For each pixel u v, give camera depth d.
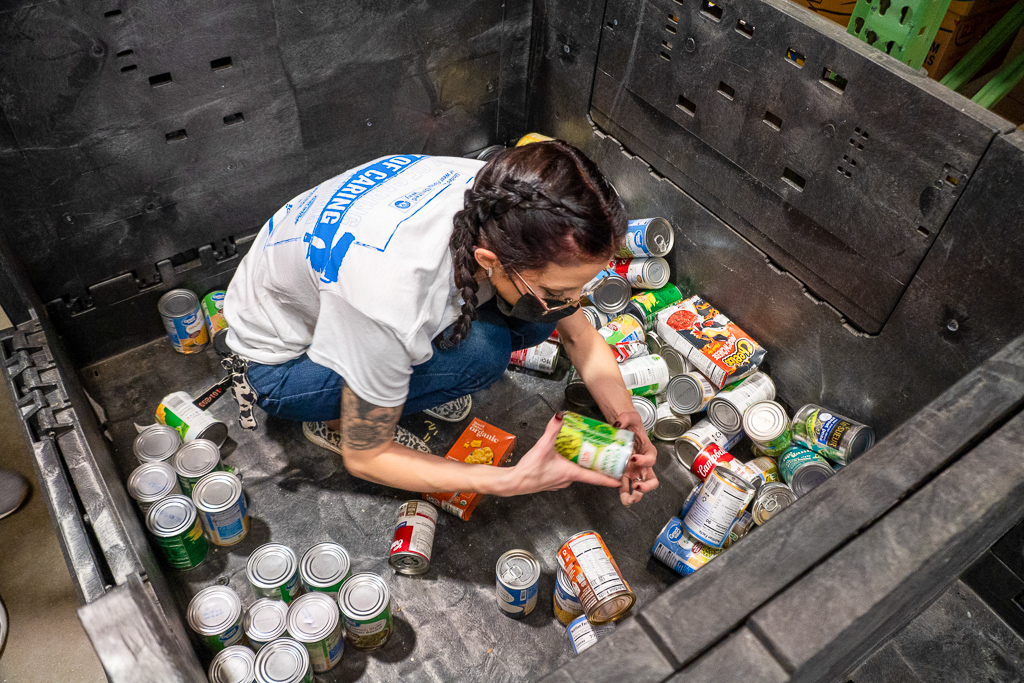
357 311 1.58
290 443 2.52
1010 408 1.42
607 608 1.94
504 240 1.52
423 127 2.91
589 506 2.43
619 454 1.86
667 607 1.16
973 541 1.39
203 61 2.25
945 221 1.93
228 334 2.09
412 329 1.60
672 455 2.58
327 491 2.41
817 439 2.38
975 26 3.00
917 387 2.20
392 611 2.16
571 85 2.87
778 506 2.26
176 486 2.14
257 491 2.40
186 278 2.70
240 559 2.24
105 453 2.20
